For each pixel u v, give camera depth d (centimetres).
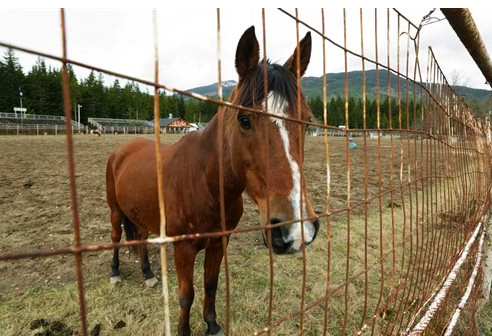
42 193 666
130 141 333
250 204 629
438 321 224
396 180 870
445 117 252
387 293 307
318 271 347
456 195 293
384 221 510
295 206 138
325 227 481
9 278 319
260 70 156
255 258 375
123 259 372
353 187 783
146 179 245
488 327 268
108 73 65
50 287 305
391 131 158
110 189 328
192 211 204
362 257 381
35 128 3538
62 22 58
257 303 286
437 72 224
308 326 260
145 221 256
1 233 436
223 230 89
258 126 151
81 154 1363
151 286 313
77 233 59
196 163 203
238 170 173
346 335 250
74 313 267
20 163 1068
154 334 247
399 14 156
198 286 315
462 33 177
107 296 294
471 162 347
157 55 72
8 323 252
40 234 436
